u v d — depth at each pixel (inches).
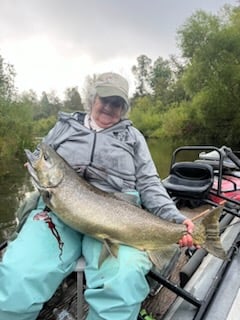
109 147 81.5
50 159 73.4
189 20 933.2
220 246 74.7
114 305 63.9
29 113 738.8
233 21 909.8
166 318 73.7
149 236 74.2
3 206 321.1
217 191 119.4
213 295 76.5
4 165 574.2
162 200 83.2
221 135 911.0
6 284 65.1
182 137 1122.0
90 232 73.6
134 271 65.9
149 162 87.0
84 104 88.7
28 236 72.7
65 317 79.3
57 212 74.4
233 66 839.7
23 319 66.5
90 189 75.3
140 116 1643.7
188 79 941.8
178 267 100.7
